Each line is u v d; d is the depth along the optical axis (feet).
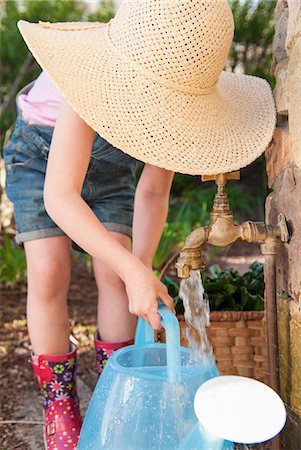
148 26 3.89
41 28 4.53
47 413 5.00
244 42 16.84
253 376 5.30
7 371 6.85
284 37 4.31
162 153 3.87
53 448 4.78
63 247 5.13
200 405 3.30
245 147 4.07
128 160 5.41
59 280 5.06
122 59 3.99
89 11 17.65
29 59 14.56
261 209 16.39
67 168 4.18
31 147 5.32
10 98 14.61
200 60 3.89
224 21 3.97
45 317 5.04
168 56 3.86
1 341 7.86
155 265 10.65
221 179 4.11
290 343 4.21
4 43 16.63
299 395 4.07
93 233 4.04
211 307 5.61
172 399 3.54
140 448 3.49
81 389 6.29
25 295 10.08
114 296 5.28
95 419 3.71
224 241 4.12
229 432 3.17
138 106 3.90
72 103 3.88
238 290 5.84
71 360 5.04
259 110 4.43
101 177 5.41
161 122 3.90
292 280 4.13
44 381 5.02
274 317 4.35
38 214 5.13
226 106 4.33
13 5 17.01
